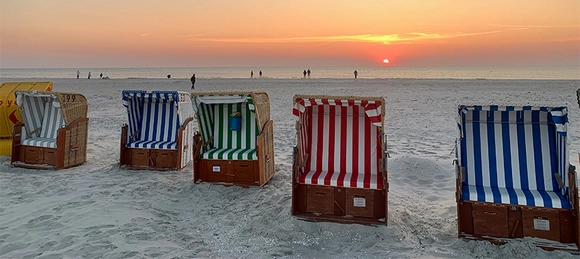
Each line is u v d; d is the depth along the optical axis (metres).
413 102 16.56
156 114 6.93
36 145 6.44
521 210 3.39
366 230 3.70
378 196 3.94
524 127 3.70
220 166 5.49
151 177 5.84
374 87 25.28
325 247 3.46
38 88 7.68
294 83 30.88
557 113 3.40
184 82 33.53
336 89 23.98
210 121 5.85
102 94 21.78
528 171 3.62
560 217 3.29
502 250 3.25
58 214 4.14
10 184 5.36
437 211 4.36
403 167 6.18
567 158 3.30
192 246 3.44
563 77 48.41
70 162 6.49
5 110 7.30
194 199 4.88
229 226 3.96
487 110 3.65
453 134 9.39
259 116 5.32
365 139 4.32
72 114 6.53
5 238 3.54
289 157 7.34
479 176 3.72
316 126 4.45
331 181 3.98
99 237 3.49
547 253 3.16
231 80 37.22
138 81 36.44
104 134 9.96
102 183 5.45
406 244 3.44
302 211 4.13
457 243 3.41
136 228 3.75
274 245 3.49
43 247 3.32
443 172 5.96
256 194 5.00
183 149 6.50
